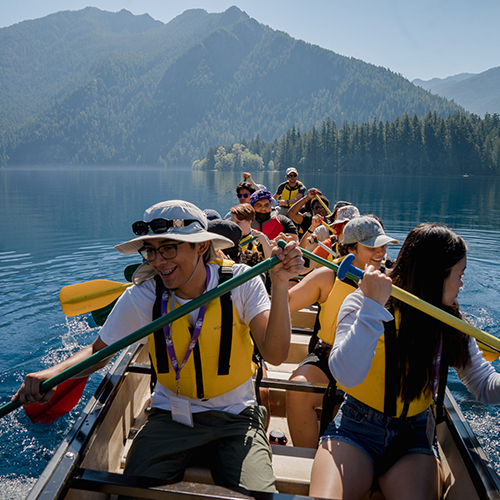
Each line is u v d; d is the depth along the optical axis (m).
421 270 1.74
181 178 75.56
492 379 1.84
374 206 25.64
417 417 1.81
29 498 1.49
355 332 1.60
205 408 1.83
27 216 19.34
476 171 127.44
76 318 6.50
